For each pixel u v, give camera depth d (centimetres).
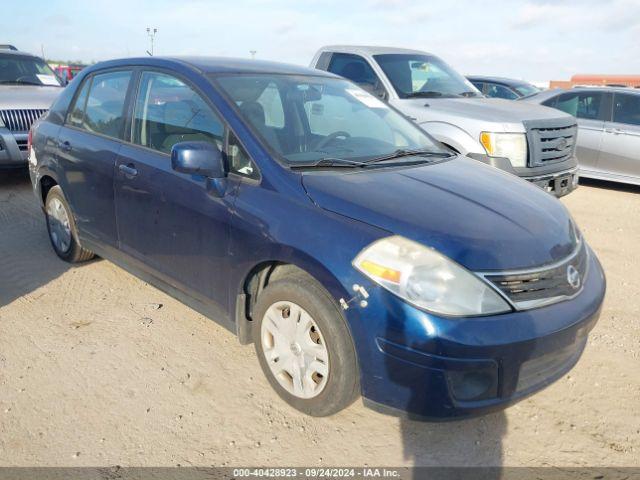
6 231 575
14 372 329
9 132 746
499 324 244
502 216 283
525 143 598
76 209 444
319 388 279
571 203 782
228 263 315
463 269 247
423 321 240
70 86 473
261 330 306
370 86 711
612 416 305
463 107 640
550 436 288
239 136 319
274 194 295
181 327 387
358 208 271
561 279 270
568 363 285
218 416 296
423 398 247
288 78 387
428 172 331
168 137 363
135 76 402
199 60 388
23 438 276
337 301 260
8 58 923
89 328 382
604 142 845
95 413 296
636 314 425
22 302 417
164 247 361
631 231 646
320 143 343
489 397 251
